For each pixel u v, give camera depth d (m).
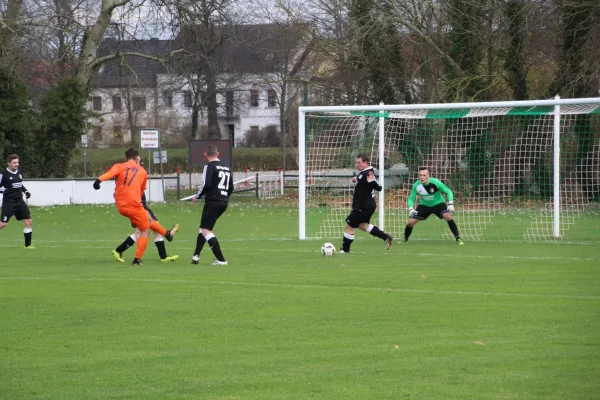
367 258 26.58
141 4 63.47
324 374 11.95
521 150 50.00
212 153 24.94
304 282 21.06
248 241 33.09
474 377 11.70
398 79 63.88
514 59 58.00
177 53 68.00
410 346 13.61
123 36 67.12
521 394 10.87
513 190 47.97
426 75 63.97
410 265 24.61
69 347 13.77
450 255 27.39
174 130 127.81
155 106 115.69
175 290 19.81
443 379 11.61
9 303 17.97
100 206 58.69
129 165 24.98
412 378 11.69
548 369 12.09
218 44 67.75
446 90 60.28
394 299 18.31
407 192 50.31
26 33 60.50
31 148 65.94
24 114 65.25
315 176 53.66
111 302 18.08
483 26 59.47
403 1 60.97
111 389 11.31
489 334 14.47
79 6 73.06
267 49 83.69
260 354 13.16
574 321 15.58
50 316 16.44
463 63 60.44
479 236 35.28
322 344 13.84
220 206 24.95
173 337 14.46
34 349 13.65
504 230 37.97
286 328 15.16
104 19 66.19
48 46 67.31
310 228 39.94
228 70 101.06
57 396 11.00
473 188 49.94
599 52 53.00
